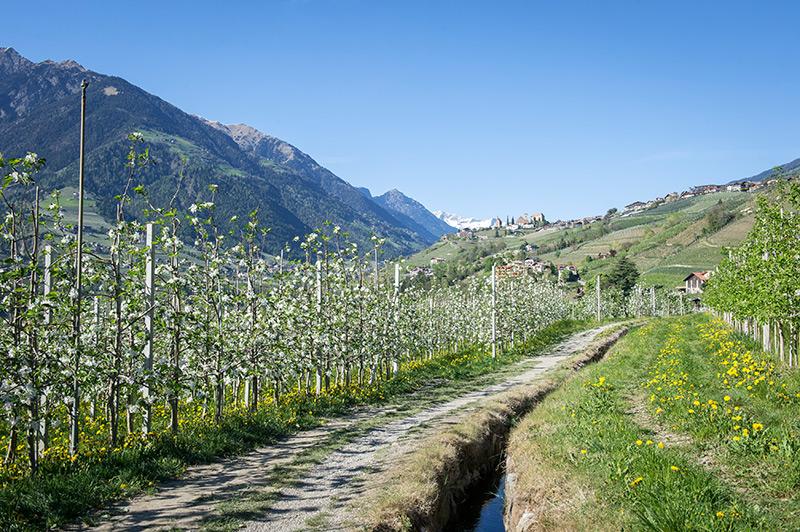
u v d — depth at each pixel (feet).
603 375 63.16
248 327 50.31
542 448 37.37
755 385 40.45
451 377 84.84
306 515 28.07
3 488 27.14
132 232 39.32
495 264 116.06
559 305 198.49
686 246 404.16
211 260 46.96
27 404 29.19
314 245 62.44
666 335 115.34
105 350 36.50
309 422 50.78
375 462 38.06
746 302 67.26
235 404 55.98
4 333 30.83
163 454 36.01
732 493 24.16
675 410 38.91
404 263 86.89
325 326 61.77
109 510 28.09
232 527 26.07
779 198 57.82
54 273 33.22
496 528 35.12
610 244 517.96
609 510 24.68
